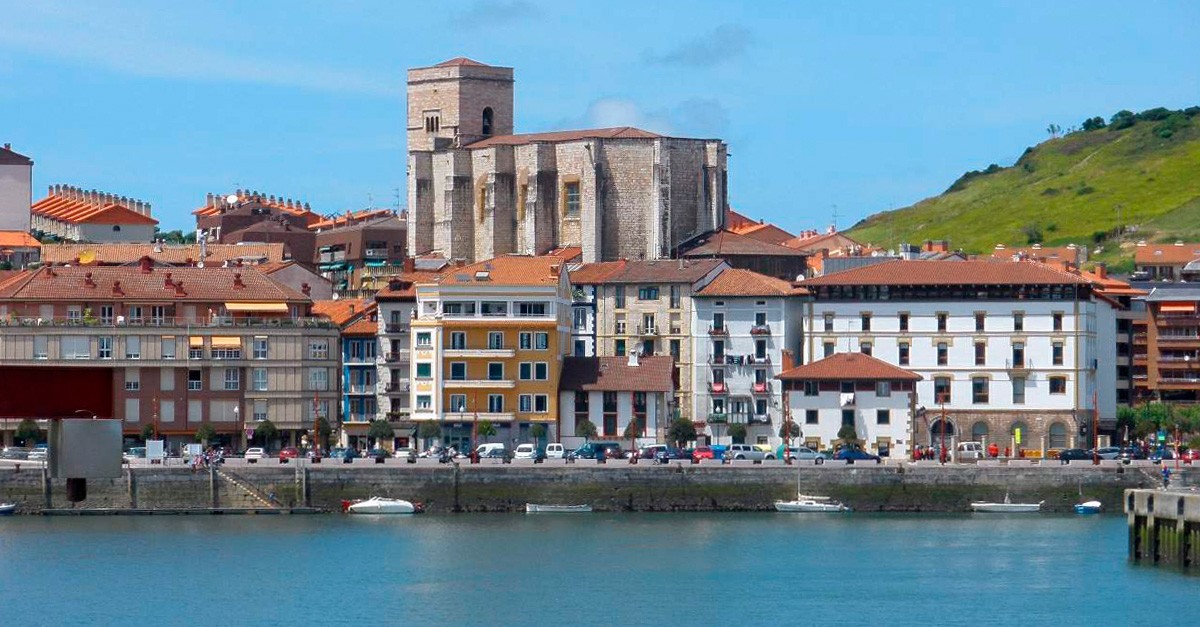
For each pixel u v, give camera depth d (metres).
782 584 178.88
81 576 181.75
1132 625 157.00
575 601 170.38
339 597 172.25
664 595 173.75
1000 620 160.38
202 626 158.75
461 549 199.62
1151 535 187.50
